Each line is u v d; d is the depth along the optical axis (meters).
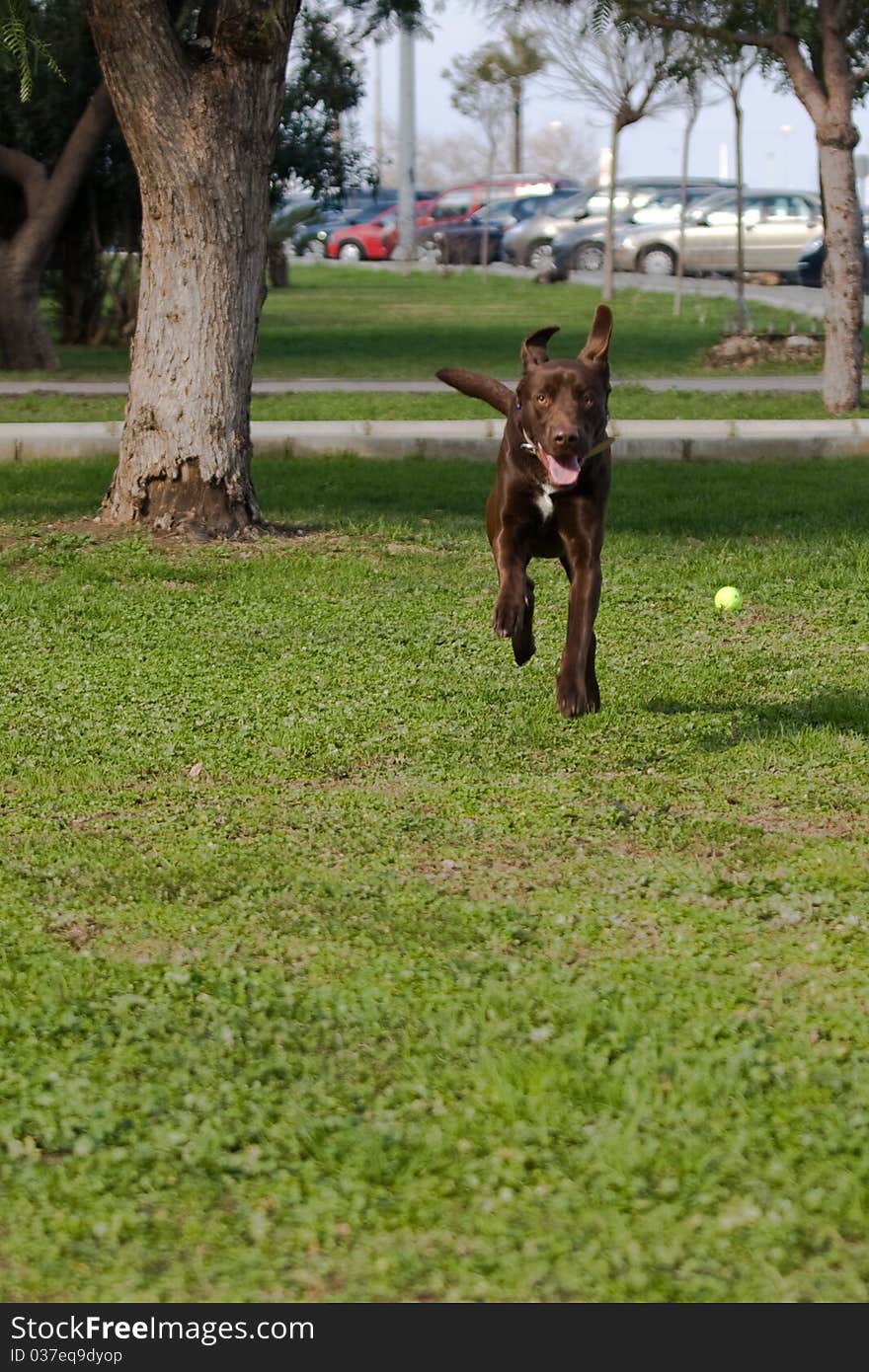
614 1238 3.80
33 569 12.29
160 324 13.27
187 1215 3.94
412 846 6.68
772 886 6.12
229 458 13.53
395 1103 4.44
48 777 7.61
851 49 22.94
